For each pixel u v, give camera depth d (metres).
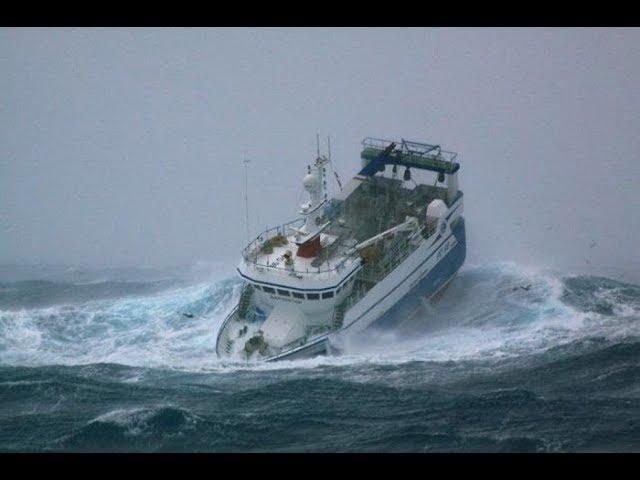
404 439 180.12
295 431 183.50
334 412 189.50
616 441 178.38
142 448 178.62
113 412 186.62
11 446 178.62
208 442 180.12
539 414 187.00
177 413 186.00
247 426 184.62
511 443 178.12
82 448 178.62
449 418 186.50
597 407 189.00
